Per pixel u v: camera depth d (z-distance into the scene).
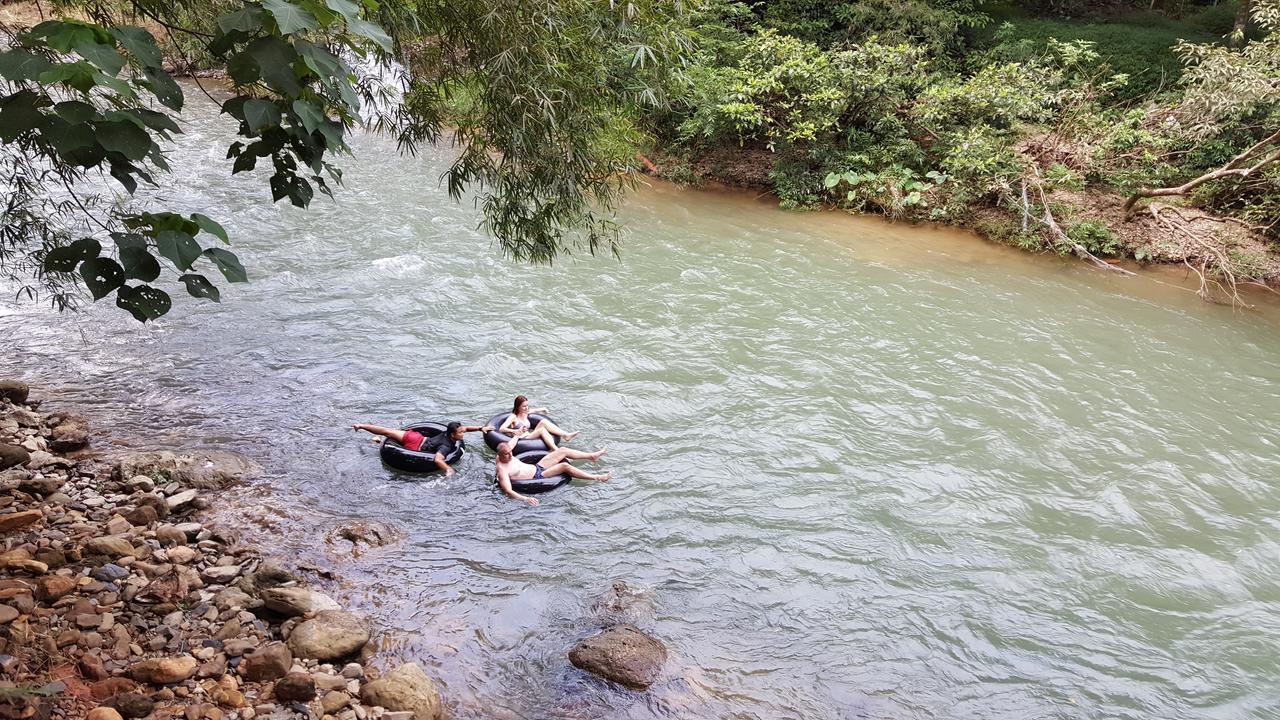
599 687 5.61
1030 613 6.85
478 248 14.02
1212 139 16.28
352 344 10.51
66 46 2.75
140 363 9.61
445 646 5.83
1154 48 19.67
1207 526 8.11
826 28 21.84
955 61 20.86
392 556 6.80
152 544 6.19
